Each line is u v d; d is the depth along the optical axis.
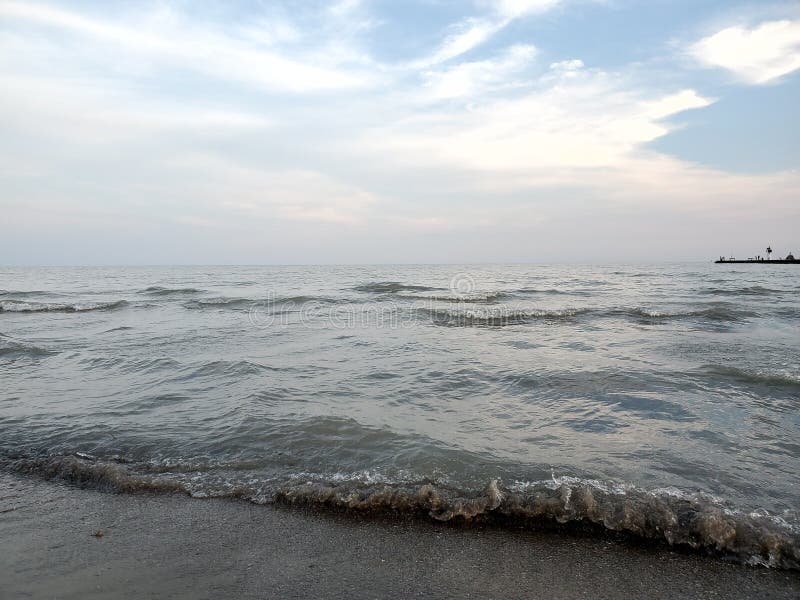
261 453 4.27
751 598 2.47
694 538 2.96
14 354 8.68
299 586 2.55
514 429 4.85
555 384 6.54
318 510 3.38
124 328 12.26
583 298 20.66
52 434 4.75
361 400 5.86
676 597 2.48
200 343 9.92
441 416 5.27
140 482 3.77
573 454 4.19
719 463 3.99
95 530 3.12
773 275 44.22
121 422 5.07
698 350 8.94
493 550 2.91
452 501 3.41
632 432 4.74
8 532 3.08
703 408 5.47
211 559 2.80
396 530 3.13
